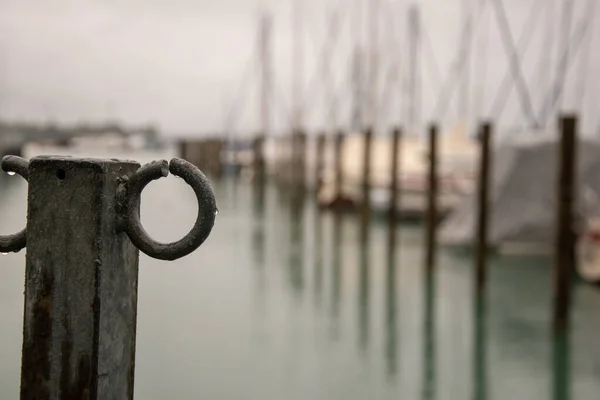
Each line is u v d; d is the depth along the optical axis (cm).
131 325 225
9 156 231
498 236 1759
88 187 206
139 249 217
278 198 3878
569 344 1043
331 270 1602
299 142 3731
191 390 775
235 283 1385
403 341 1030
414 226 2522
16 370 783
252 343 970
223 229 2367
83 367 207
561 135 1050
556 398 818
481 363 942
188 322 1066
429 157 1551
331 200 2978
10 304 1075
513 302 1327
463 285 1463
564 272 1068
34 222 209
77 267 207
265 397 761
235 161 5469
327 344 991
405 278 1527
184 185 3247
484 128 1341
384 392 809
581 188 1625
